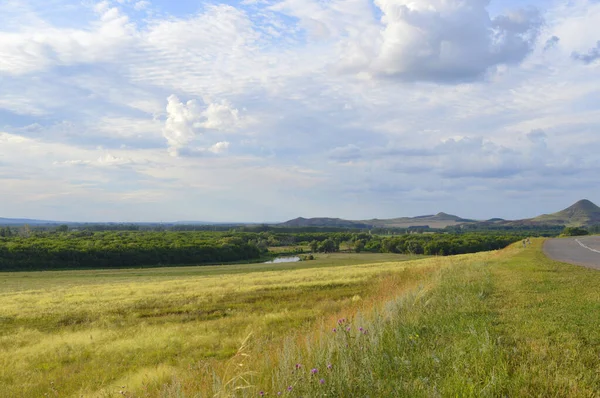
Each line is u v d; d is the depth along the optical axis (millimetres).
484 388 4152
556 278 13992
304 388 4512
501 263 22188
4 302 25828
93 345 13938
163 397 5750
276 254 120688
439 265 26219
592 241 48656
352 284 26375
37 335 16297
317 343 6238
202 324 16844
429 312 8836
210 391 5355
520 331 6836
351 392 4539
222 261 100375
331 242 126688
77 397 8539
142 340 13859
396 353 5855
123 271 71938
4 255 80250
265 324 15359
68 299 26109
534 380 4523
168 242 101750
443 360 5359
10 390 9461
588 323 7195
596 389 4309
